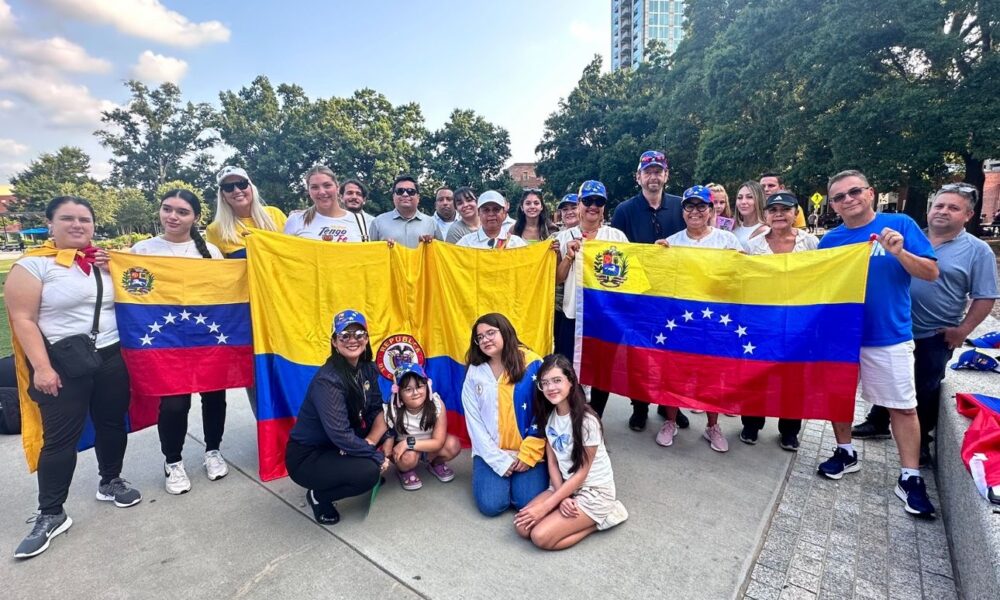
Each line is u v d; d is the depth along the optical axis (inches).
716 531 117.4
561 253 169.0
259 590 99.3
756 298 148.5
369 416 132.9
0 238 2474.2
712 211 218.8
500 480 126.7
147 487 141.2
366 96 1820.9
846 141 666.8
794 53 725.3
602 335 164.1
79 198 119.7
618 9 4269.2
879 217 137.9
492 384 131.6
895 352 130.7
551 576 102.3
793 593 97.4
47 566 106.9
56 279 114.7
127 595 98.1
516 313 162.2
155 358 135.0
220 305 143.1
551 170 1640.0
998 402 123.7
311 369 149.8
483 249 161.6
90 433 141.3
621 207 191.0
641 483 140.5
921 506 121.8
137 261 132.0
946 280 141.8
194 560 108.7
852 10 634.8
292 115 1665.8
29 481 145.5
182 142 2256.4
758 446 165.2
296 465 119.1
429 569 104.7
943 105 593.6
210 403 145.2
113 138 2177.7
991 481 92.9
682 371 156.3
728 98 855.1
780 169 835.4
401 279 160.9
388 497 135.5
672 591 97.7
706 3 1042.1
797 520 122.2
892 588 98.6
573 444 116.5
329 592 98.5
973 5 596.1
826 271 139.8
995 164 852.6
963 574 95.8
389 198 1712.6
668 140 1144.8
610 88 1608.0
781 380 146.6
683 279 155.8
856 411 196.1
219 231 161.2
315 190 175.0
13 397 175.8
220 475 145.6
